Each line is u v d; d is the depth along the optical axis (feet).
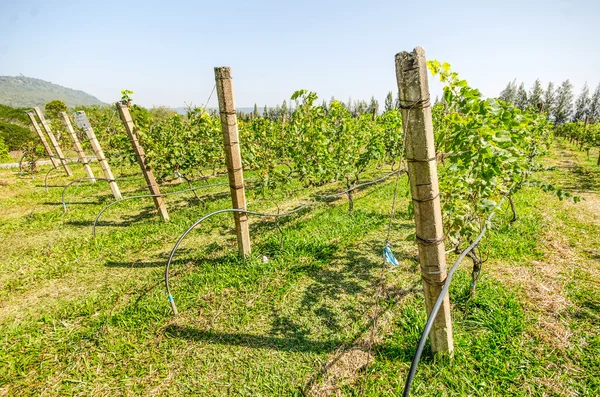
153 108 100.32
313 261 14.83
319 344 9.77
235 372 8.91
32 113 41.47
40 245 18.57
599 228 16.35
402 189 27.48
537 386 7.71
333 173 21.03
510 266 13.14
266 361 9.22
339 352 9.37
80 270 15.40
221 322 11.02
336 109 23.82
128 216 23.93
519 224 16.90
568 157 45.62
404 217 20.45
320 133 19.84
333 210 22.21
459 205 8.88
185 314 11.50
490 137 8.31
